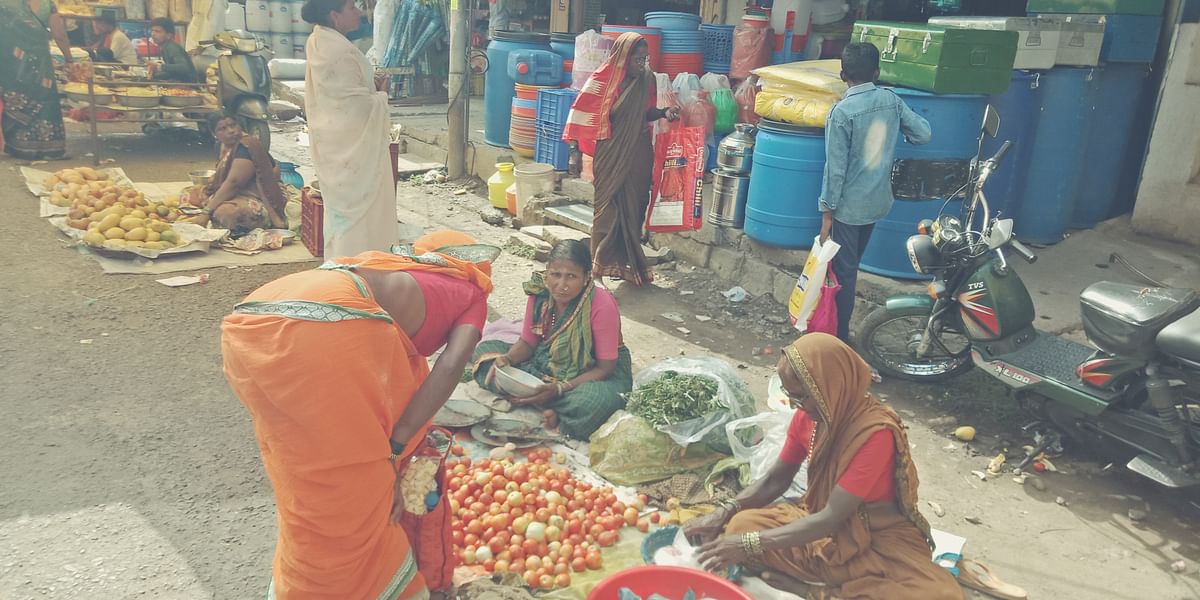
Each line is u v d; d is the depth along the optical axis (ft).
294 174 29.40
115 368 16.02
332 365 7.92
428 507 9.70
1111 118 22.58
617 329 14.49
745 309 21.09
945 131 19.04
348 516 8.45
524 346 14.94
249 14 55.36
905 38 19.06
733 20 31.14
